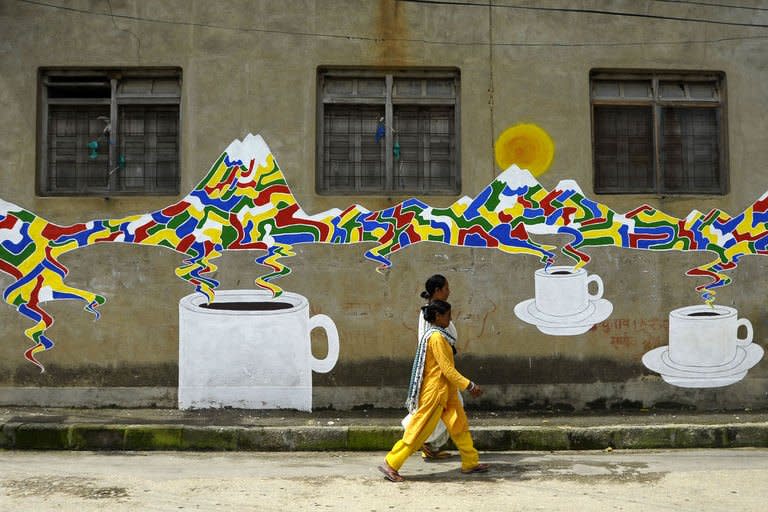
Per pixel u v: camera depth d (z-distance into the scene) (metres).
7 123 8.68
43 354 8.62
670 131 9.14
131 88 8.91
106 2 8.76
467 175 8.84
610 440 7.73
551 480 6.33
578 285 8.86
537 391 8.77
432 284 6.71
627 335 8.88
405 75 8.99
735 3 9.13
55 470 6.68
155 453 7.50
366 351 8.70
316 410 8.64
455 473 6.59
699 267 8.97
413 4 8.90
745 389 8.95
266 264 8.72
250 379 8.65
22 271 8.65
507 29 8.94
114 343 8.65
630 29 9.02
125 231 8.70
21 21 8.73
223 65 8.77
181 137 8.77
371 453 7.55
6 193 8.66
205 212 8.71
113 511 5.41
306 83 8.80
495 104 8.89
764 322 9.01
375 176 8.98
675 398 8.88
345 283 8.74
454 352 6.65
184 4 8.78
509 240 8.84
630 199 8.94
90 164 8.91
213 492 5.95
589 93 9.00
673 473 6.56
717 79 9.16
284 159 8.76
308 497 5.80
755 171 9.08
